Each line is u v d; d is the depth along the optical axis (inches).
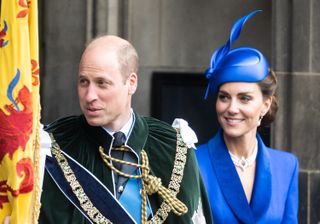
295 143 829.8
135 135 460.1
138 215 449.4
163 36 936.9
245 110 563.2
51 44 866.8
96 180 448.5
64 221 441.1
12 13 419.8
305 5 833.5
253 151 581.0
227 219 562.6
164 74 933.2
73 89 865.5
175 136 473.7
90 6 863.7
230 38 567.5
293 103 830.5
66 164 450.3
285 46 834.2
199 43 938.7
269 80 568.1
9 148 417.4
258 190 571.2
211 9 940.0
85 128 457.4
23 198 420.2
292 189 580.4
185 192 462.0
